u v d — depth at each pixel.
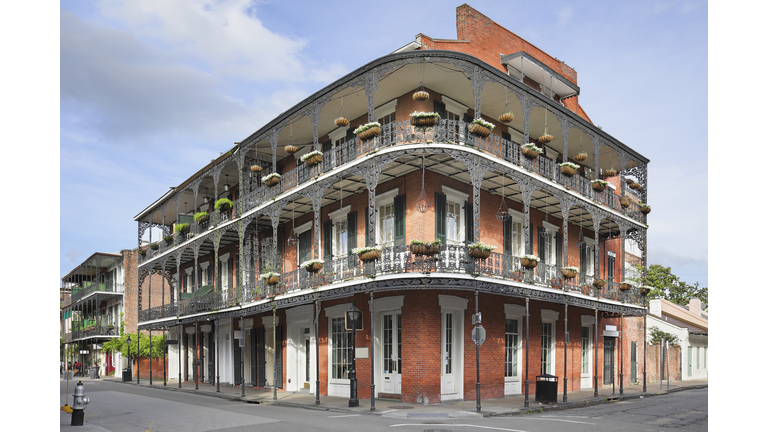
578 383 23.78
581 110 27.05
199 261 32.69
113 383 33.53
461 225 19.03
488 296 19.48
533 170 18.47
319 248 21.94
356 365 19.47
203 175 27.52
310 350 22.08
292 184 20.67
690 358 33.66
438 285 15.62
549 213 23.31
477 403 14.98
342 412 15.67
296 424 12.68
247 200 23.31
